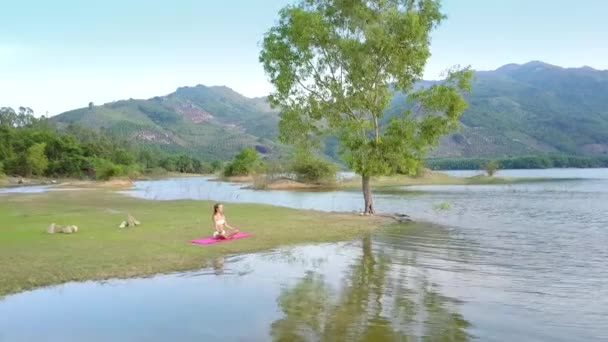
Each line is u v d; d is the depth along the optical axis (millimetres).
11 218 25578
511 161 169875
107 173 94125
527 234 20328
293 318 9078
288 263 14258
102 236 18531
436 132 26125
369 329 8438
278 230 20922
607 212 29672
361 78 26250
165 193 58094
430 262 14344
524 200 40031
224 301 10273
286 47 27891
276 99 28797
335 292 10945
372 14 26547
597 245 17375
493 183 73312
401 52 25844
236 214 27594
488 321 8859
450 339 7934
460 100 25203
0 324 8914
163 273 12875
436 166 175000
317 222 23875
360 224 23297
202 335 8227
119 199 44156
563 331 8312
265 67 28766
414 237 19469
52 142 126250
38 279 11992
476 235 20047
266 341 7922
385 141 26531
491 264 14000
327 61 27516
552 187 59656
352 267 13672
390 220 25156
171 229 20719
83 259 14125
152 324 8828
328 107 27688
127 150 168625
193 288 11367
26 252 15039
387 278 12297
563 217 27062
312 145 29531
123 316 9305
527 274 12680
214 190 65562
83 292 11039
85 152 131500
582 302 10055
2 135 122812
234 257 15172
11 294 10891
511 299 10289
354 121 25984
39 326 8797
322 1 27891
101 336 8258
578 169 161500
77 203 38438
